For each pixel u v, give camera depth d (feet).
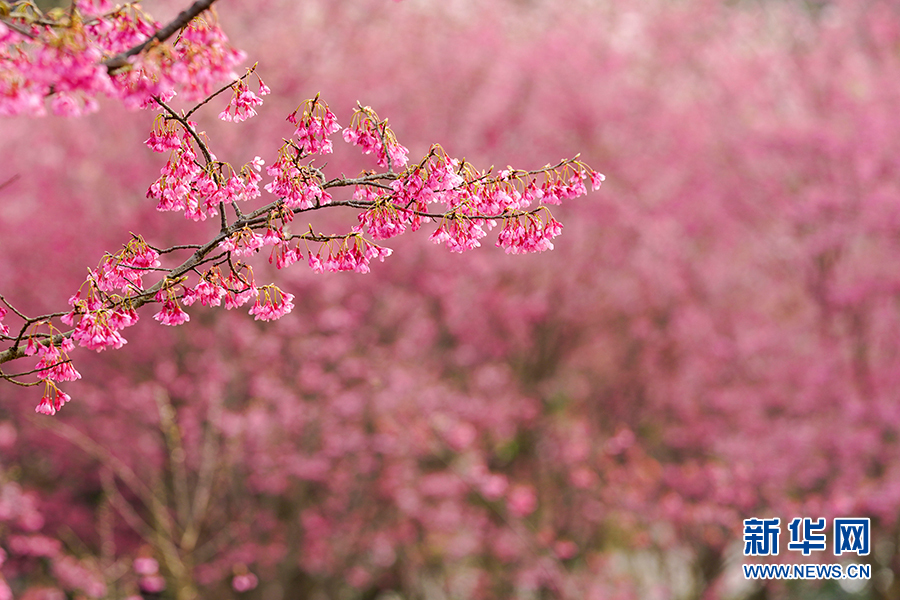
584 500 43.60
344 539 42.19
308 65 44.19
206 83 8.28
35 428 41.68
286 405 39.81
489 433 45.24
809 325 44.52
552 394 48.83
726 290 48.52
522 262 47.14
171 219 40.73
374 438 40.55
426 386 43.27
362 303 42.29
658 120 46.85
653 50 51.52
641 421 47.01
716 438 42.09
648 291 47.93
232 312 40.22
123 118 43.14
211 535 40.06
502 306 46.83
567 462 43.37
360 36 47.19
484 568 47.09
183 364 40.75
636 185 46.62
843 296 39.91
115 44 8.46
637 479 41.65
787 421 41.22
